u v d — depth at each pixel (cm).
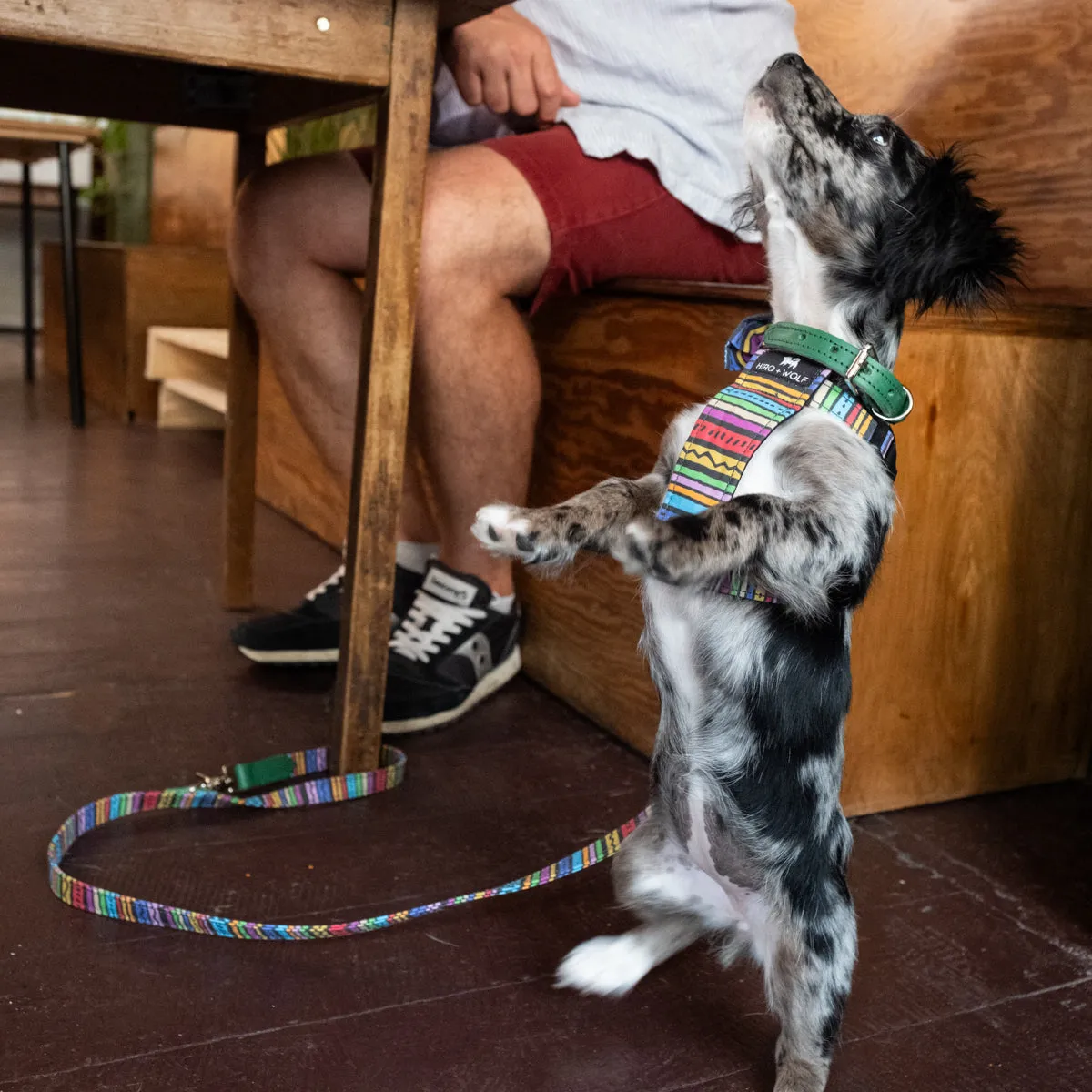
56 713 178
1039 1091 111
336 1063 106
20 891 130
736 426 110
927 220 121
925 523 161
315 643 199
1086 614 180
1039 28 177
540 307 200
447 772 170
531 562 109
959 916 142
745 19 187
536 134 183
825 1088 109
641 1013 118
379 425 149
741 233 186
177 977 117
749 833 111
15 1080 100
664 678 117
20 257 766
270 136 351
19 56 184
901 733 169
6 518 292
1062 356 166
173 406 452
